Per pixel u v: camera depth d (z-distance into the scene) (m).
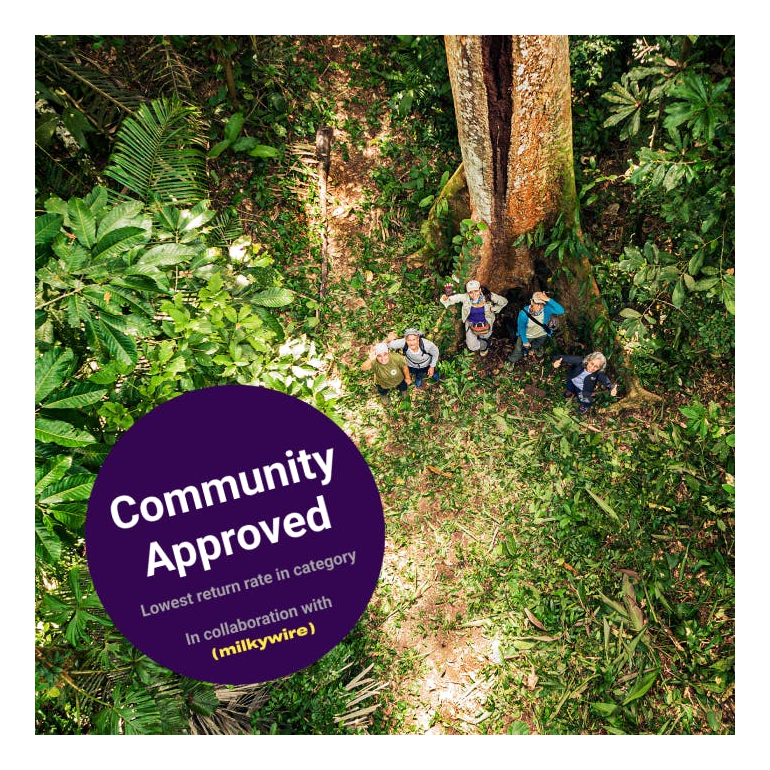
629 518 6.84
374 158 7.79
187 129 5.91
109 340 3.90
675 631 6.50
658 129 6.58
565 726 6.23
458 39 4.82
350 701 6.14
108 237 3.78
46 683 4.70
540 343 7.09
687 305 6.77
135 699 4.55
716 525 6.79
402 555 6.82
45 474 3.50
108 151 6.62
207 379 5.36
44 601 4.30
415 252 7.60
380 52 7.77
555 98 5.22
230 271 5.68
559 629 6.52
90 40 6.62
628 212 6.99
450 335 7.40
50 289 4.28
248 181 7.46
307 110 7.73
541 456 7.14
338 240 7.66
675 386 7.13
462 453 7.15
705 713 6.22
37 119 5.98
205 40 7.10
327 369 7.29
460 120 5.53
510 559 6.78
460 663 6.46
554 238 6.46
